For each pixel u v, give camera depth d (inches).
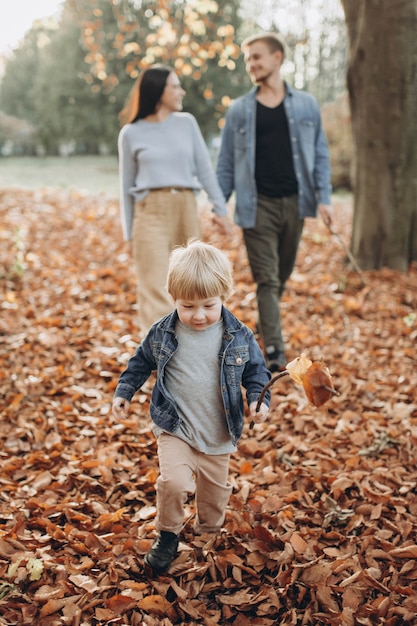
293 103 184.7
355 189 297.6
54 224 383.2
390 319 234.1
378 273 286.2
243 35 869.8
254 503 122.2
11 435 147.8
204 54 432.5
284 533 114.7
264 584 102.3
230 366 100.1
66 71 1031.0
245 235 190.2
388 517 119.2
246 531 113.6
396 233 291.6
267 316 185.0
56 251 323.3
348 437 149.1
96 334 211.3
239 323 102.9
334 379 181.5
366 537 111.3
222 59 435.5
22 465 135.9
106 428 151.3
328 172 192.1
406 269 294.2
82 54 1016.2
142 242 169.9
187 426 100.7
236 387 100.2
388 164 286.4
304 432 153.3
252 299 249.1
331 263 307.9
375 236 292.5
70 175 838.5
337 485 126.8
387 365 193.8
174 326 101.4
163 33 434.6
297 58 839.1
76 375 181.2
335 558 107.7
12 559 103.8
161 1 429.1
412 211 293.9
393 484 128.8
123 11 818.8
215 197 177.5
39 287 263.7
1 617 92.8
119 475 133.5
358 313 239.3
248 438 150.6
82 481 130.0
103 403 165.9
